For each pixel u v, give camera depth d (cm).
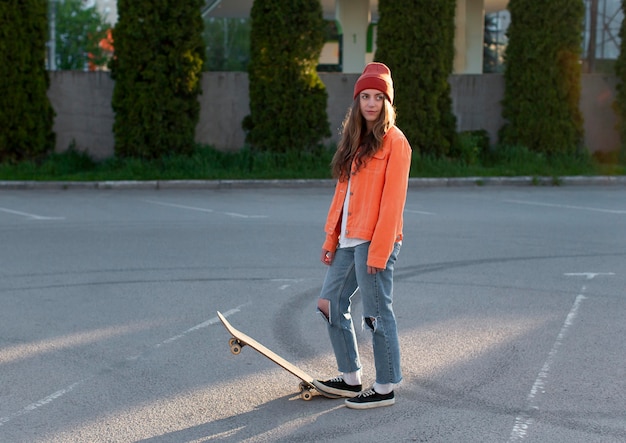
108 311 673
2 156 1647
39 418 452
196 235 1027
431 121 1722
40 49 1648
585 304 697
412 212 1236
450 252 922
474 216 1195
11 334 609
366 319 455
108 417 454
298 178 1609
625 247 955
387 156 441
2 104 1620
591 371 529
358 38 2439
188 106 1684
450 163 1694
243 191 1516
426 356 559
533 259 884
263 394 490
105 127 1759
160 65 1644
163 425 443
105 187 1538
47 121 1672
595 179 1634
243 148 1731
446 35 1727
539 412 459
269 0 1670
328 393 477
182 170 1633
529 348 576
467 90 1859
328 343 593
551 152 1775
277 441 421
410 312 672
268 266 845
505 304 697
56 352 567
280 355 564
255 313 670
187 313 668
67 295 725
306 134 1706
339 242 463
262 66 1697
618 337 602
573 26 1750
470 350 572
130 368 536
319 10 1694
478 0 2358
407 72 1703
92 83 1745
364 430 435
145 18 1628
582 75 1858
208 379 516
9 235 1022
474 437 425
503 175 1655
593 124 1872
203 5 1677
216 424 444
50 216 1181
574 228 1088
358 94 447
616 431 432
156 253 911
